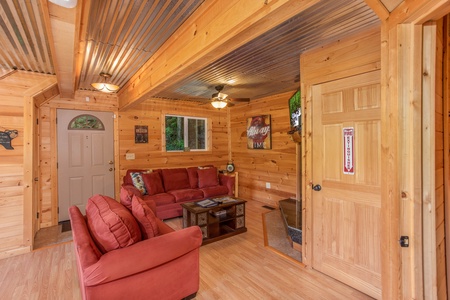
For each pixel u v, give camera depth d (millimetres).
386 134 1346
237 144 5965
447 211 1666
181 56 2137
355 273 2135
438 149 1538
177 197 4164
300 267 2539
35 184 3412
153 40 2336
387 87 1331
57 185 3969
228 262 2660
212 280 2309
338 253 2264
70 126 4094
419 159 1277
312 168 2441
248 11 1418
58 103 3971
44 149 3855
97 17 1900
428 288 1307
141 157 4824
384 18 1333
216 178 5039
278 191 4941
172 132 5324
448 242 1666
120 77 3539
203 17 1830
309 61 2453
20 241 2904
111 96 4480
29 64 2781
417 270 1282
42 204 3830
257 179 5441
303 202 2539
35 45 2260
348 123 2146
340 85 2195
